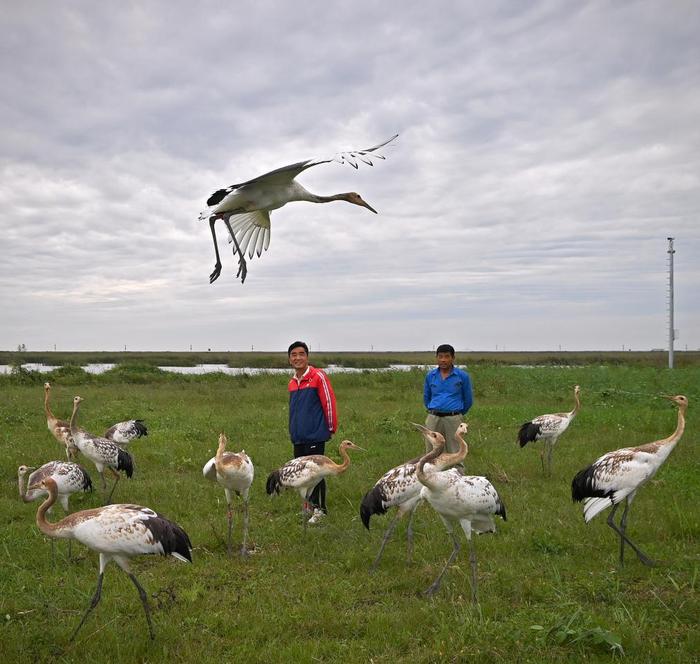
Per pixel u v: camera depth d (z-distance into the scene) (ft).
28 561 25.50
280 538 28.78
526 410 62.64
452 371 33.65
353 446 29.53
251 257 26.73
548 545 26.45
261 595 22.31
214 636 19.43
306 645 18.60
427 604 21.17
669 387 81.87
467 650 17.56
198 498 34.60
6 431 51.65
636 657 17.21
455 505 21.89
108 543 19.27
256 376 106.01
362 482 37.01
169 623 20.08
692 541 27.30
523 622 18.89
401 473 25.08
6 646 18.24
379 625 19.66
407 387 88.53
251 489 36.01
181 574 24.45
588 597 21.50
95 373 107.45
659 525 28.81
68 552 25.89
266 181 24.73
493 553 26.22
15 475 38.24
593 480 25.23
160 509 32.83
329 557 26.32
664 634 18.66
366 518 25.73
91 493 35.12
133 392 84.23
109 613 20.83
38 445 45.88
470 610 19.72
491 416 59.36
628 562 24.75
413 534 28.86
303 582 23.54
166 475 39.52
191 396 78.48
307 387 32.22
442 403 33.35
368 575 24.22
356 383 92.89
